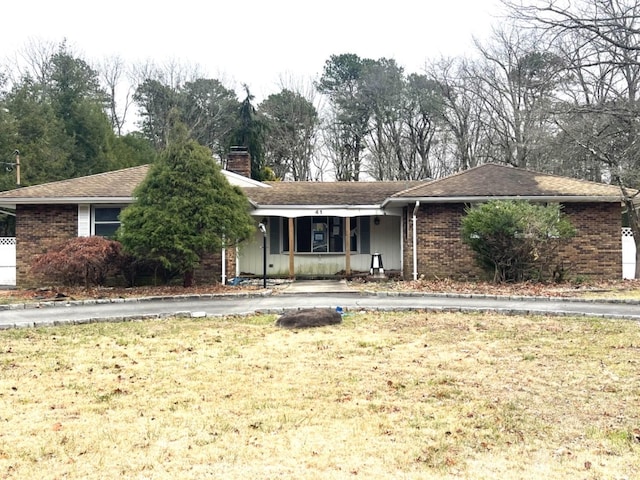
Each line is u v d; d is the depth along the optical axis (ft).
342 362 23.93
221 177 55.77
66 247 54.60
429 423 16.46
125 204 62.23
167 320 36.42
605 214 60.49
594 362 23.52
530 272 55.93
